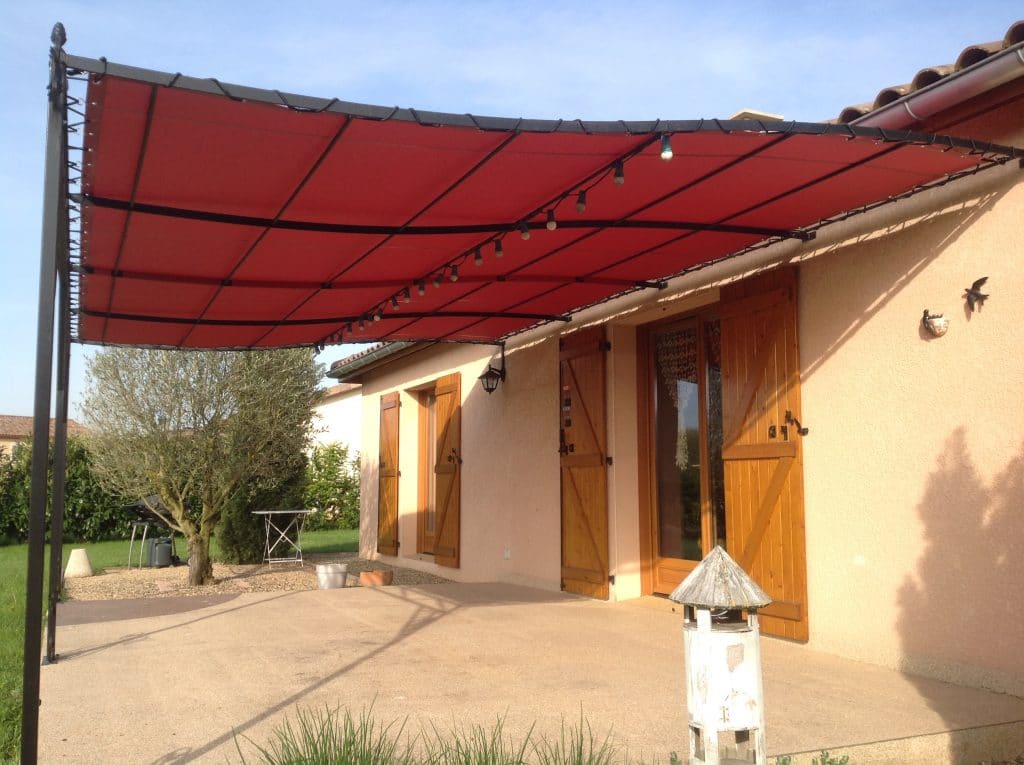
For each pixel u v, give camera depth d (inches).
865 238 218.4
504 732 156.5
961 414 192.7
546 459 364.8
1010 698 177.6
